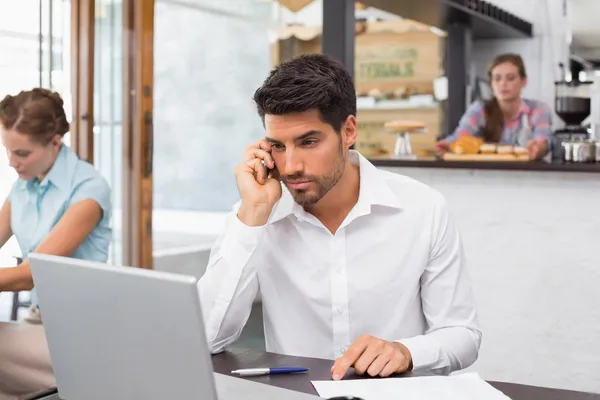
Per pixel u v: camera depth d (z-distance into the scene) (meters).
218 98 6.00
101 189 2.53
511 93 4.54
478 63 6.02
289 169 1.54
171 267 5.23
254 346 4.40
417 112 6.49
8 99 2.46
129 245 4.12
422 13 4.79
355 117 1.62
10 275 2.32
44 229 2.54
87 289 1.05
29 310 2.43
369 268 1.80
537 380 3.27
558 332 3.21
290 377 1.43
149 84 4.16
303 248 1.82
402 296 1.81
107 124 4.01
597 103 4.64
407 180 1.87
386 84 6.59
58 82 3.85
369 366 1.45
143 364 1.03
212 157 6.02
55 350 1.15
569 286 3.17
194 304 0.94
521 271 3.27
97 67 3.95
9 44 3.62
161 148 5.74
